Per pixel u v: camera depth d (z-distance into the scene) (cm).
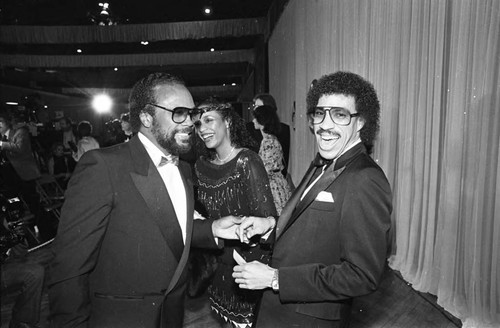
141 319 144
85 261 133
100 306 143
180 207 156
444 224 291
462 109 273
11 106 844
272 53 979
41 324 281
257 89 1238
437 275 306
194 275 229
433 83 311
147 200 141
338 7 488
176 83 149
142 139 151
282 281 129
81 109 1806
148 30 973
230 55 1269
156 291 145
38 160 664
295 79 723
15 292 338
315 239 130
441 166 309
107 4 911
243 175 217
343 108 133
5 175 475
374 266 120
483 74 254
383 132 374
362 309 289
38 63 1260
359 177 124
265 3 927
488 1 249
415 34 329
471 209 267
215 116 216
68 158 642
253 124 394
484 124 252
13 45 1220
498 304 250
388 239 128
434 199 312
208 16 991
